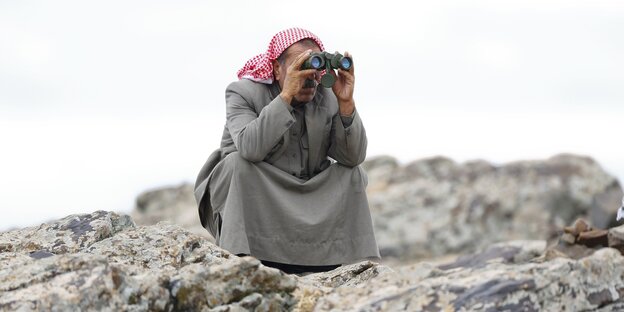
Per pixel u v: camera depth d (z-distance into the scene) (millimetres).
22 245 15883
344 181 17953
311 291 14000
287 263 17484
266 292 13812
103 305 12844
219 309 13367
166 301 13273
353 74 17562
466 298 12711
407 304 12828
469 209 49375
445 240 48375
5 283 13164
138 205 53406
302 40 17953
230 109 18016
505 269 13242
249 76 18344
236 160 17391
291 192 17609
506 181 50344
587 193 49688
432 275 13453
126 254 15281
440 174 51219
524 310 12609
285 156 17828
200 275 13523
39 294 12758
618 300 13250
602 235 19625
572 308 12875
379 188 51094
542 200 49531
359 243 17891
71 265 13352
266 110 17156
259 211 17375
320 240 17578
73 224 16344
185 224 48719
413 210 49219
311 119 17766
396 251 48000
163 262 15164
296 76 17125
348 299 13305
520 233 48875
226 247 16953
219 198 17625
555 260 13477
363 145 17859
